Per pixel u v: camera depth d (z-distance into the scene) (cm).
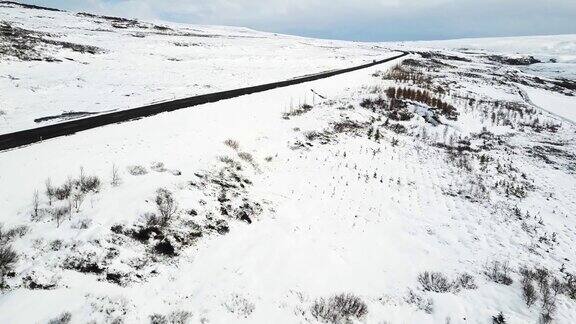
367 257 1395
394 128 3114
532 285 1254
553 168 2791
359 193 1906
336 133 2680
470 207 1912
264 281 1136
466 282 1273
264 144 2188
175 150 1741
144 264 1063
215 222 1338
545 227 1792
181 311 935
